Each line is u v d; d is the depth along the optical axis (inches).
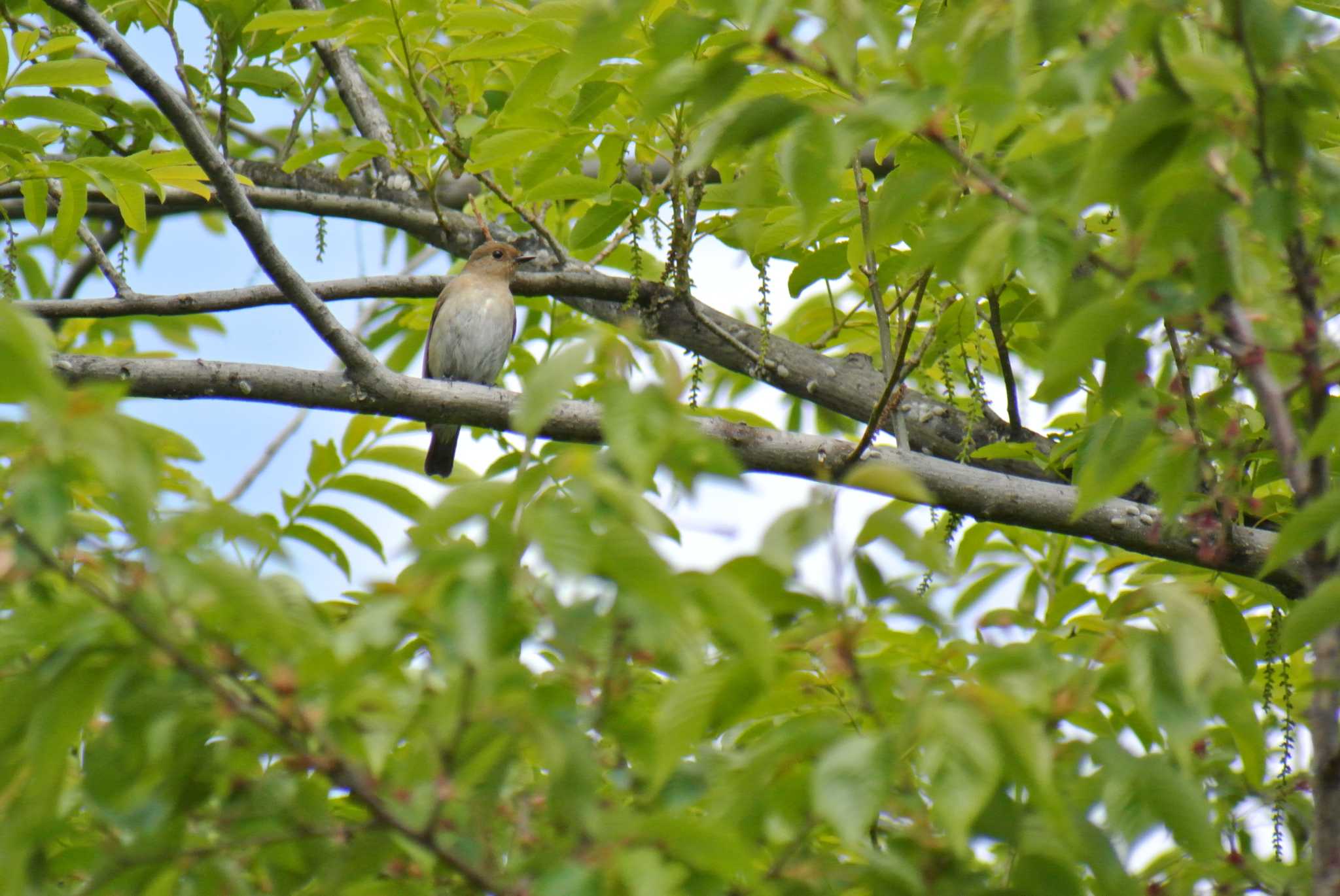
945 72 220.8
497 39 377.1
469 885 209.8
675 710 195.0
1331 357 240.5
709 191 411.5
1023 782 193.6
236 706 190.7
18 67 399.2
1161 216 220.7
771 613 201.2
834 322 488.1
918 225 370.6
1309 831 297.1
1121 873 201.0
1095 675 201.0
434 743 205.8
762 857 232.5
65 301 428.1
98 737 213.3
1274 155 213.9
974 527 458.6
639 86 328.2
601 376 189.0
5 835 193.3
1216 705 199.9
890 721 201.3
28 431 179.5
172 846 207.8
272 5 522.9
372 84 566.3
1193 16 219.6
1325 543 246.8
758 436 397.4
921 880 201.6
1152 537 305.0
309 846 219.0
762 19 205.0
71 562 189.8
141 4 483.8
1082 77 207.8
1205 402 292.2
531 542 177.2
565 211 492.4
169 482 321.1
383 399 405.7
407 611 194.2
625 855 181.2
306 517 370.9
